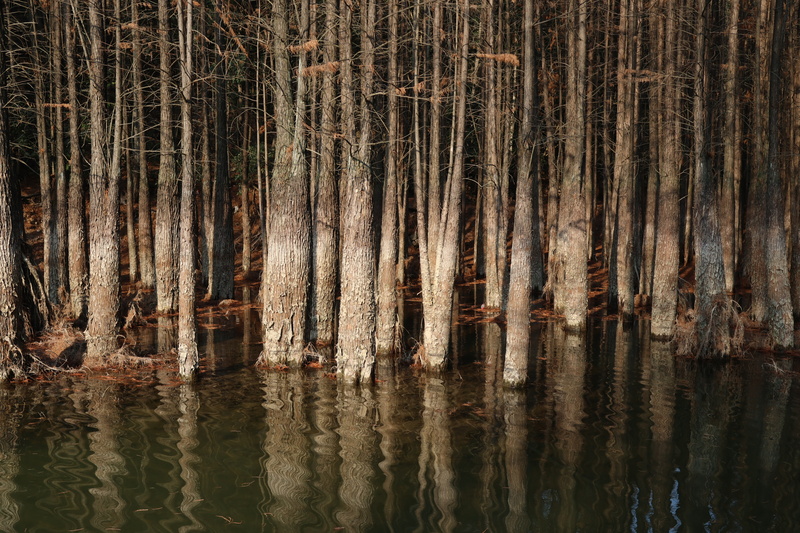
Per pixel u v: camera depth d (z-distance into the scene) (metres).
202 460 8.95
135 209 37.94
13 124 24.23
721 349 15.55
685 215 34.59
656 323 18.16
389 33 15.24
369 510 7.47
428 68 21.39
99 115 14.41
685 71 21.19
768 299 16.86
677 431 10.37
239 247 37.75
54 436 9.83
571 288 19.12
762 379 13.80
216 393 12.31
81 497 7.76
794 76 22.16
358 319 12.95
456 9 14.34
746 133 30.97
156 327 19.58
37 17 24.17
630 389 12.91
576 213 19.02
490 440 9.85
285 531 6.99
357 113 14.56
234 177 39.38
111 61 21.88
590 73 26.50
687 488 8.20
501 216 21.58
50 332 16.59
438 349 14.07
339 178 21.52
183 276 13.08
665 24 21.80
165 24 15.17
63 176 22.23
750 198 29.08
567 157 19.81
